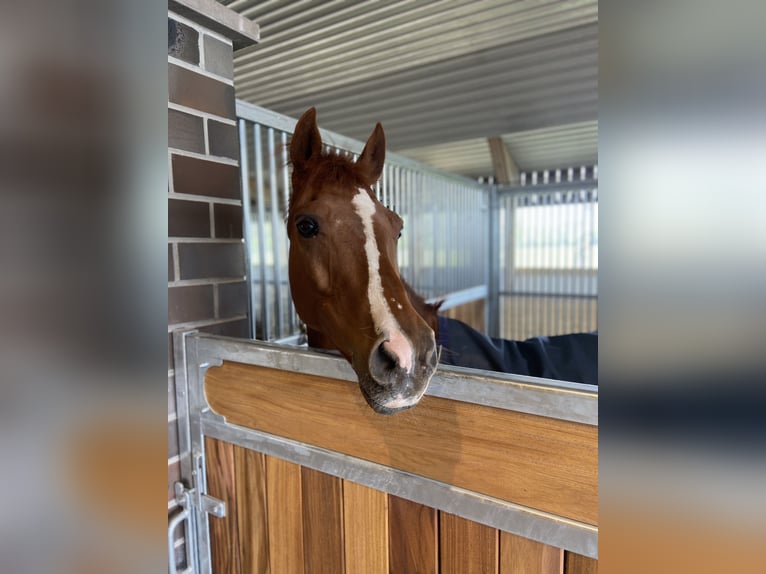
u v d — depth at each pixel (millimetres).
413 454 592
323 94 2648
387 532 629
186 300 907
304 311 727
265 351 723
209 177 958
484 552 549
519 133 3572
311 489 704
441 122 3221
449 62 2209
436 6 1672
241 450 790
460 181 3457
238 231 1035
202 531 855
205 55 945
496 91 2629
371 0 1622
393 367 506
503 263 4199
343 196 624
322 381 668
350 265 583
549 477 491
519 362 1088
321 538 702
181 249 896
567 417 469
